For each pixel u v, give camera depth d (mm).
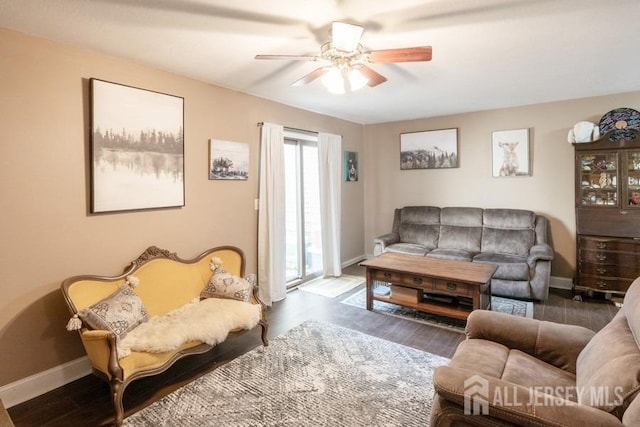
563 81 3545
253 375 2490
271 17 2129
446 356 2738
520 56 2822
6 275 2219
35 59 2309
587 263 4008
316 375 2480
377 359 2697
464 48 2639
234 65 2953
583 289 4043
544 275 3826
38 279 2352
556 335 1851
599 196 4062
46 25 2178
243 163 3791
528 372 1680
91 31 2275
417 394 2242
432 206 5379
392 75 3289
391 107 4680
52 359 2420
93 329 2133
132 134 2797
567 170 4438
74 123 2498
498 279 4023
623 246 3809
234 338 3094
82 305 2281
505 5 2014
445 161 5289
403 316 3566
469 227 4895
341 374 2488
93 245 2617
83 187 2551
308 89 3719
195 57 2762
